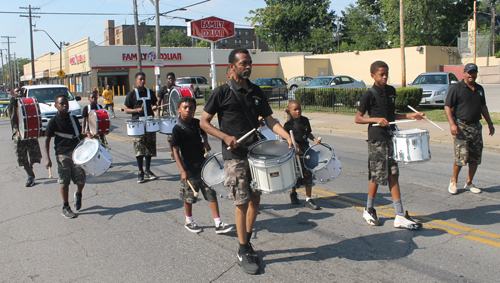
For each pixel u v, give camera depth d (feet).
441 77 58.65
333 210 18.37
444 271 12.23
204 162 15.17
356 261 13.14
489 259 12.94
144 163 30.35
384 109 15.14
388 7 149.18
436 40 153.89
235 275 12.46
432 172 24.90
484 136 35.94
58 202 21.08
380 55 134.41
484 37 132.77
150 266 13.28
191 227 16.30
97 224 17.53
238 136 12.34
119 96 130.41
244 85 12.39
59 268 13.34
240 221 12.52
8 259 14.16
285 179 11.74
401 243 14.39
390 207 18.49
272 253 14.02
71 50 148.56
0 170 29.53
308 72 150.82
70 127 18.54
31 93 53.06
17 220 18.37
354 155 31.63
